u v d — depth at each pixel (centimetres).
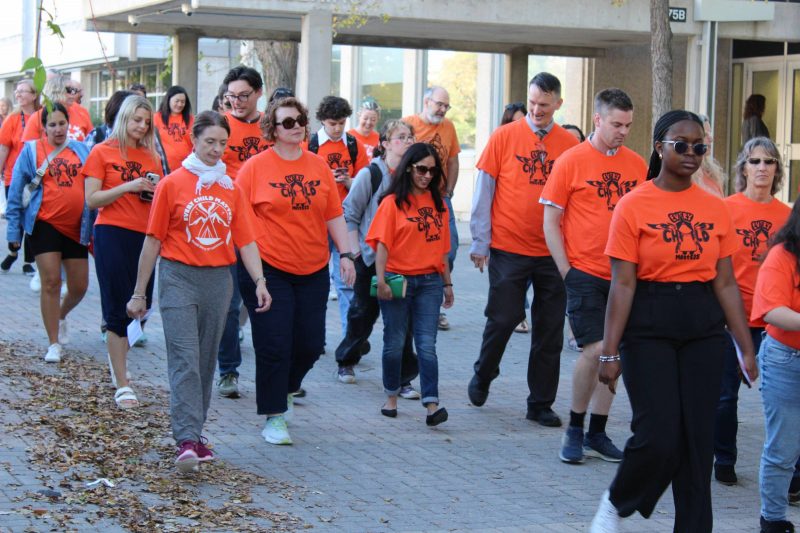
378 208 923
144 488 720
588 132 2477
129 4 1928
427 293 934
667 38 1562
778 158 789
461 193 2908
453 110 2938
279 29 2128
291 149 860
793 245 645
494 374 976
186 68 2184
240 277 848
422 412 983
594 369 829
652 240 609
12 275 1731
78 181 1077
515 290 944
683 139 610
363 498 737
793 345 662
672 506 750
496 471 816
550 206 848
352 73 3328
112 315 933
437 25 1908
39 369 1056
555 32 1988
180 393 761
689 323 608
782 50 2188
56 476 722
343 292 1188
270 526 664
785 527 683
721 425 798
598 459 855
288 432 888
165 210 778
